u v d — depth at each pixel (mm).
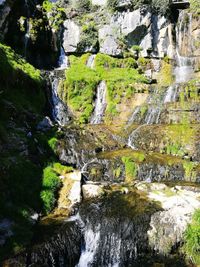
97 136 18469
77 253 11609
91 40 29562
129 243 11555
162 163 15648
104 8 31781
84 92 23844
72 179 14414
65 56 30141
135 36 29344
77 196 13648
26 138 15500
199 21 28734
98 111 23234
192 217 11898
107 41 29203
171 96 22031
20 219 11836
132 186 14781
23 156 14469
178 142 17375
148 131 18797
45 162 15148
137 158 16125
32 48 27516
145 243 11586
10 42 25609
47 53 28859
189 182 14977
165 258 11312
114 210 12641
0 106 16062
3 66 18031
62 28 30297
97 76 25156
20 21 26219
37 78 21203
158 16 29609
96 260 11672
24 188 12992
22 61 21906
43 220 12414
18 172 13320
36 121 17797
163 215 12133
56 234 11406
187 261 11148
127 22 29234
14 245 10633
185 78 28047
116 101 23078
